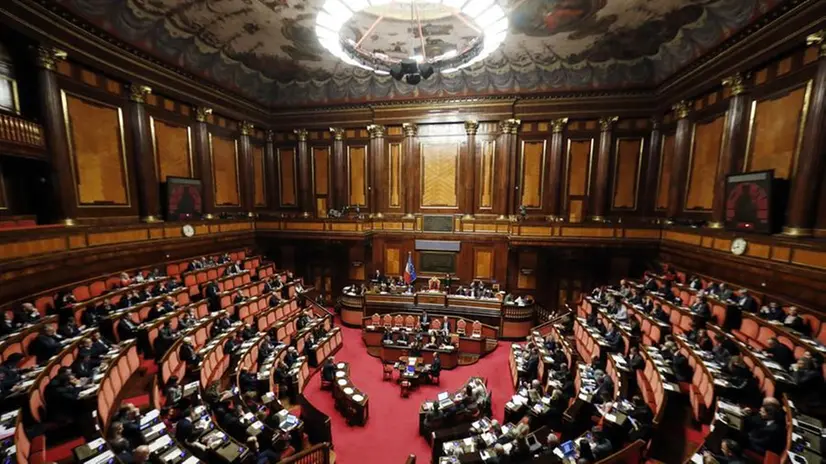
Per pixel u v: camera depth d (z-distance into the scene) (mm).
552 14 12297
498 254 18094
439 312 16359
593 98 16812
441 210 19266
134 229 12203
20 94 9984
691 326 9727
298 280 18562
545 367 10719
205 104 15883
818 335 7438
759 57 10344
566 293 17828
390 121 19016
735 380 7008
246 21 13109
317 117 19812
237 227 17500
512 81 17156
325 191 20500
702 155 13438
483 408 9539
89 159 11578
